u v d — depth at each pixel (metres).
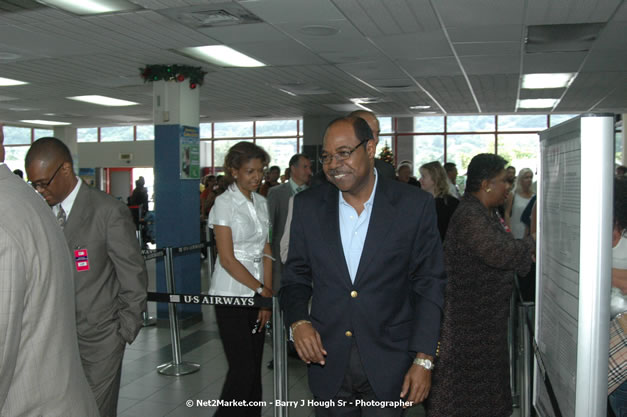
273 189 4.68
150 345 5.34
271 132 18.56
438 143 17.09
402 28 5.72
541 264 1.79
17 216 1.24
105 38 5.98
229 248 2.93
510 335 3.73
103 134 19.02
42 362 1.27
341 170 1.86
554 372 1.53
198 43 6.24
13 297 1.18
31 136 20.36
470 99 11.39
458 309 2.62
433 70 8.11
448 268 2.64
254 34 5.89
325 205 2.01
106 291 2.40
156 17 5.22
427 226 1.93
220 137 18.95
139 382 4.27
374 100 11.49
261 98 11.18
